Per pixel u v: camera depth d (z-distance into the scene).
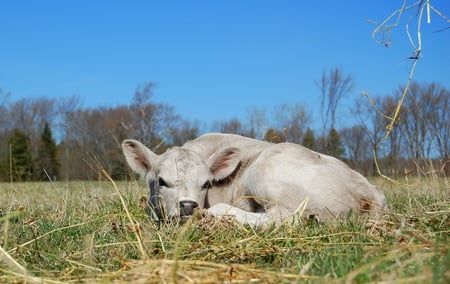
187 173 2.58
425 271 1.33
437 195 2.80
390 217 2.21
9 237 2.08
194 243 1.83
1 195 4.27
